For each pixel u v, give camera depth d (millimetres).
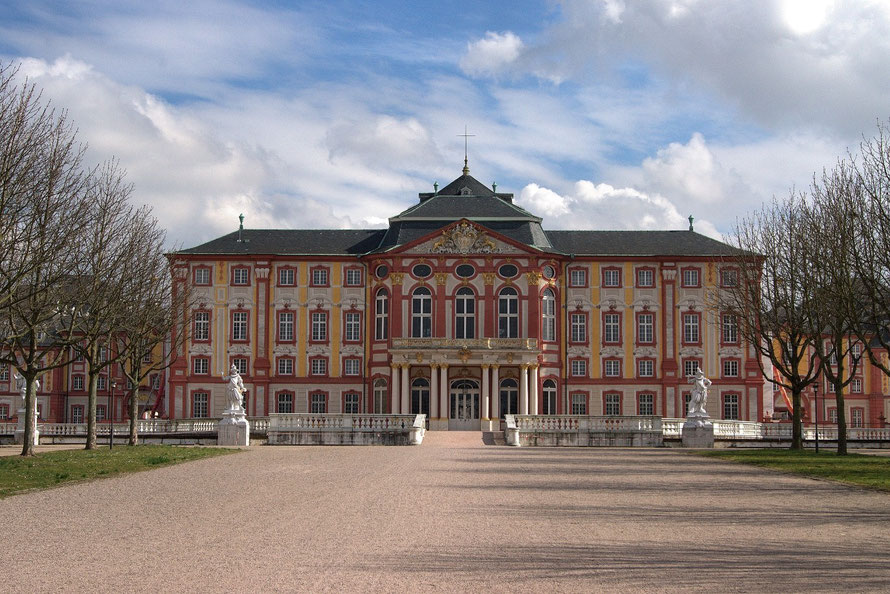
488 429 84875
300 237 93375
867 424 102625
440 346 85500
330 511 24891
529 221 91000
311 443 64812
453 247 88438
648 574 16641
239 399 63781
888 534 21203
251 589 15367
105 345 58219
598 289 90875
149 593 15062
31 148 42125
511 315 88312
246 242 92438
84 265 52750
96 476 34844
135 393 62000
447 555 18406
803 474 38125
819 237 52312
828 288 50438
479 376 86875
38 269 42406
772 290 61406
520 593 15172
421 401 86812
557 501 27688
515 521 23172
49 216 43312
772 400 91688
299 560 17828
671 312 90562
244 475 36031
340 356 90438
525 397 85625
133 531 21234
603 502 27484
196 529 21562
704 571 16891
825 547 19422
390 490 30609
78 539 20125
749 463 45094
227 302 90625
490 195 94562
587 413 90000
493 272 88375
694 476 37250
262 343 90312
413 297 88438
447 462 45031
